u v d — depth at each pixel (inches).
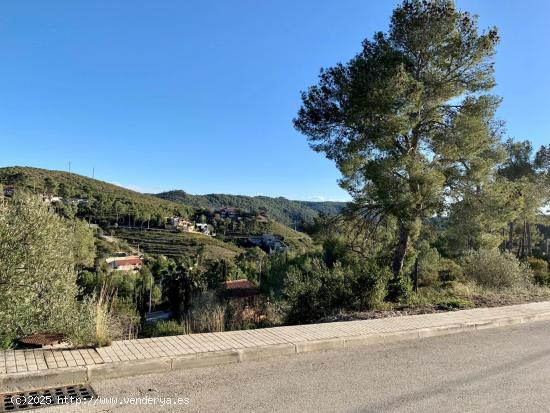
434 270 1041.5
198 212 6993.1
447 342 284.2
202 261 3393.2
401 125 556.4
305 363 222.4
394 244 710.5
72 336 209.8
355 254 700.7
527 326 348.2
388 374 211.3
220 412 157.3
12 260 231.3
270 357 228.7
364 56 632.4
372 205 664.4
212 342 232.2
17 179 4968.0
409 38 600.7
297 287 452.8
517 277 619.5
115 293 335.0
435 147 615.2
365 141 594.2
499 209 620.1
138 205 6013.8
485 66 610.9
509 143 1472.7
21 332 223.9
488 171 628.7
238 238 5561.0
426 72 607.8
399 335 283.4
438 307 404.8
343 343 257.3
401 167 575.8
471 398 183.9
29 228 244.1
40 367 175.9
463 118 586.2
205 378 191.9
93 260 2470.5
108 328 255.1
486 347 273.3
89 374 179.0
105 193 6245.1
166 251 4365.2
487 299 468.1
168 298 2011.6
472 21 598.9
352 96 585.0
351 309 418.9
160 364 195.9
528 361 242.2
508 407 175.5
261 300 669.3
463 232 649.0
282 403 169.0
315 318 421.1
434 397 183.5
